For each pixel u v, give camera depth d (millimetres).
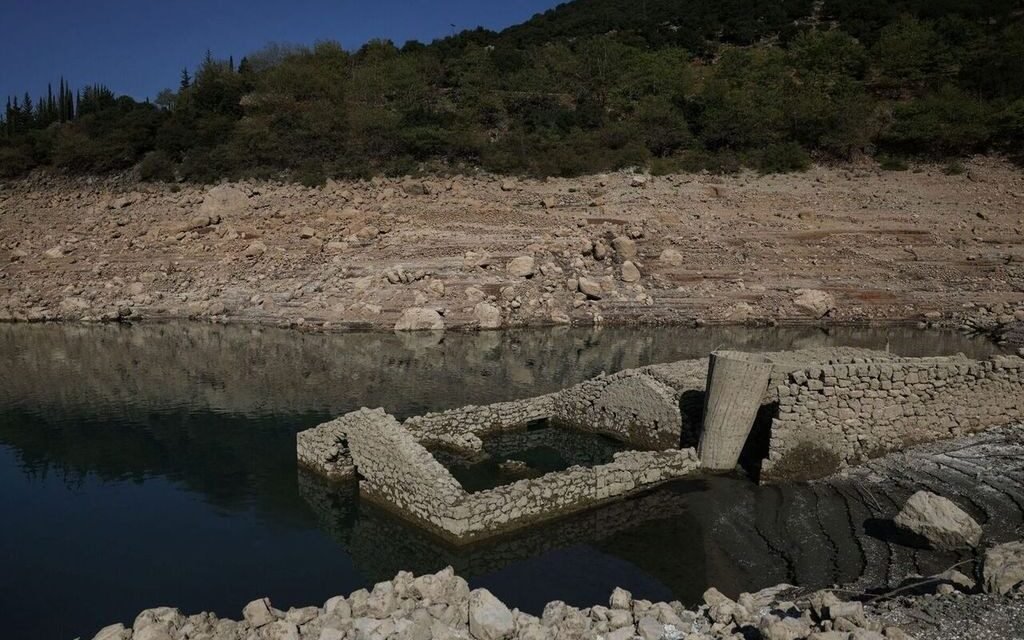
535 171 52562
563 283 36969
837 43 67938
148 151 58750
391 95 65875
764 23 84250
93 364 26672
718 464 14609
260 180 51719
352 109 59125
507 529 12367
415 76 67312
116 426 19375
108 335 32312
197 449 17531
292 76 62000
